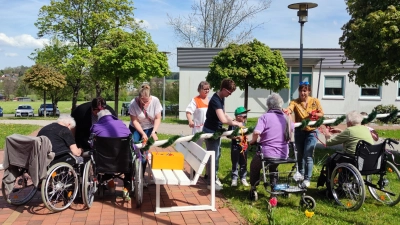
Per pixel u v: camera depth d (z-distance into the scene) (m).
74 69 30.52
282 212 4.80
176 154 5.34
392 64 8.04
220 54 16.28
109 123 4.88
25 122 21.59
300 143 5.83
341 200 5.24
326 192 5.45
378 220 4.54
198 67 20.89
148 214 4.76
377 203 5.23
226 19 33.03
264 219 4.49
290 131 4.91
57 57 32.25
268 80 15.62
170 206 5.07
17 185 5.31
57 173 4.79
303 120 5.59
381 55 8.13
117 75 18.48
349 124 5.41
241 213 4.77
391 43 7.84
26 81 29.94
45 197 4.59
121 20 31.64
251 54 15.62
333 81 21.02
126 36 18.34
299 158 5.92
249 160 8.23
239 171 6.29
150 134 5.84
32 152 4.44
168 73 19.91
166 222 4.50
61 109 47.00
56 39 32.69
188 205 5.14
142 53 18.14
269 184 4.93
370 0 8.91
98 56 18.41
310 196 5.25
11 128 16.11
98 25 30.91
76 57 27.84
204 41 33.50
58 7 31.20
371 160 4.95
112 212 4.81
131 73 18.23
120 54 17.92
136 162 4.95
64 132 4.95
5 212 4.79
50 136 4.86
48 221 4.47
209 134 5.34
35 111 44.59
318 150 10.17
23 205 5.05
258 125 4.91
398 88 20.67
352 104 20.92
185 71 20.97
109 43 18.48
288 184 5.03
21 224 4.37
